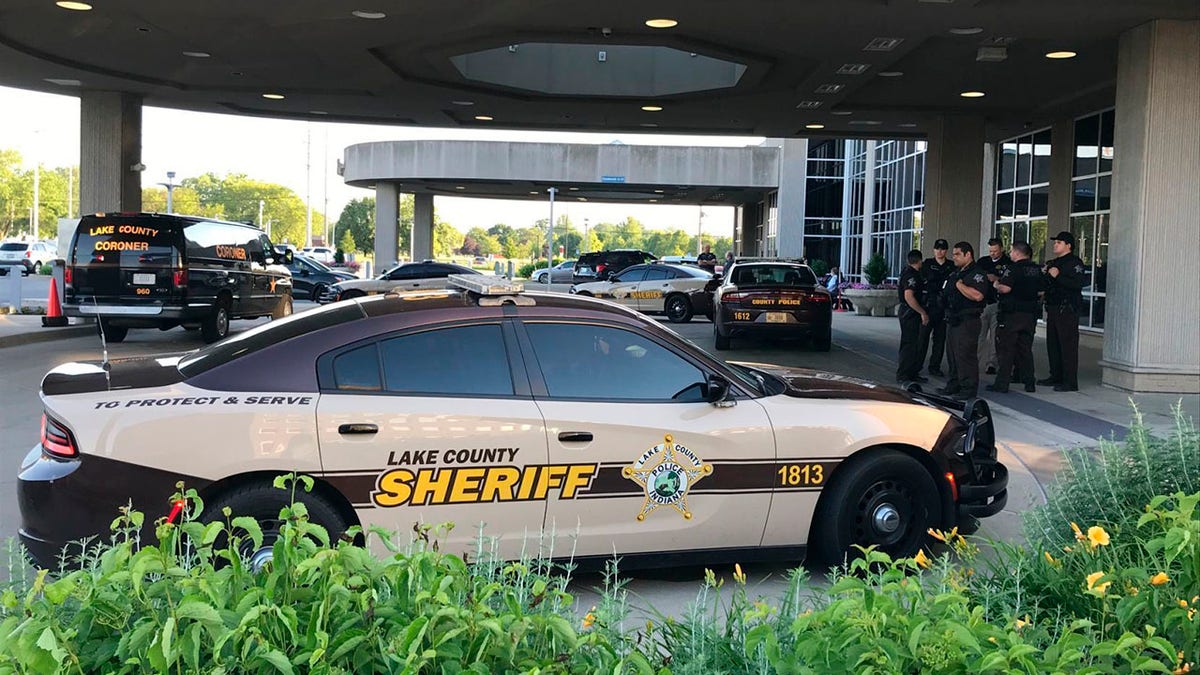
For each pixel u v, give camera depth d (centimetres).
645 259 4031
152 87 1941
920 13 1180
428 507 473
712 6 1171
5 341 1628
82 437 446
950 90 1762
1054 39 1310
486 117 2169
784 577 551
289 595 230
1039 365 1552
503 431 480
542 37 1370
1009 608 321
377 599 233
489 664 220
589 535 497
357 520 468
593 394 504
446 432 474
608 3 1166
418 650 211
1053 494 450
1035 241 2248
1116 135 1269
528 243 15062
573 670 227
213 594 220
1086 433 961
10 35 1499
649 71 1816
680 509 508
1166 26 1185
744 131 2362
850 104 1945
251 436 454
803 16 1209
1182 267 1199
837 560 535
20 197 11762
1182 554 288
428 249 5416
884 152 3575
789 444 522
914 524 550
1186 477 423
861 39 1327
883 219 3591
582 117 2134
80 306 1633
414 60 1573
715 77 1758
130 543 243
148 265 1630
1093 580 283
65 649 203
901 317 1316
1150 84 1193
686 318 2580
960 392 1169
